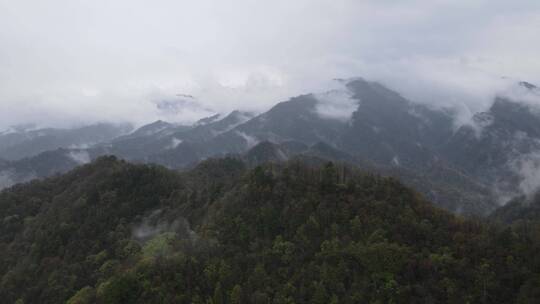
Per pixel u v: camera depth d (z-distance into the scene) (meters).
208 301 96.62
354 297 94.56
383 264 100.00
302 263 104.00
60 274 117.44
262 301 94.75
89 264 119.44
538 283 94.69
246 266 104.62
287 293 96.81
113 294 100.38
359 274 99.94
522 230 122.31
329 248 104.69
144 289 101.06
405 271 99.62
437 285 96.88
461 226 115.31
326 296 94.94
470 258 103.25
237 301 95.19
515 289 96.38
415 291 96.12
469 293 95.62
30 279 120.50
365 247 103.06
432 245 107.00
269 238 112.44
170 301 97.38
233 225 118.06
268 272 103.06
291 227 113.25
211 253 109.69
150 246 119.75
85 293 106.62
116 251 121.25
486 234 111.75
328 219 113.38
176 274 102.81
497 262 101.38
